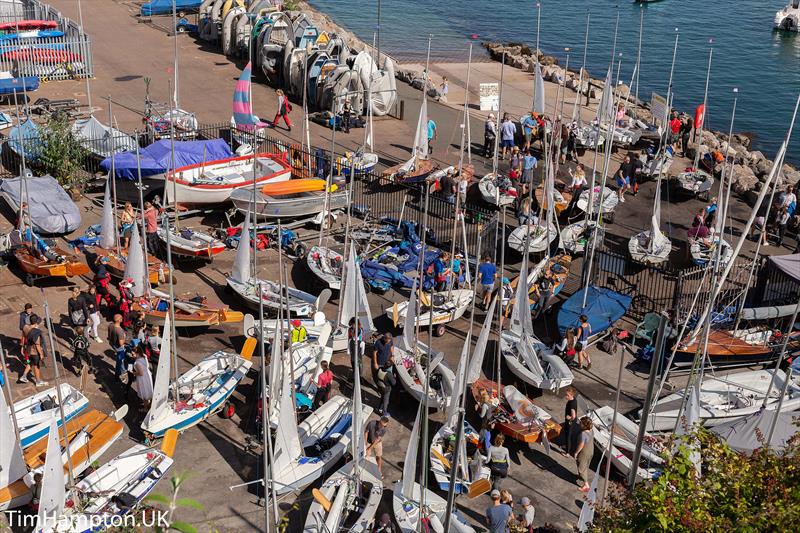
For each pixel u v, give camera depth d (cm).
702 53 8075
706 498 1567
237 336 2902
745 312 2966
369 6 9181
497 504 2061
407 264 3244
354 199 3822
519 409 2467
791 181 4628
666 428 2503
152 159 3656
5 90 4606
